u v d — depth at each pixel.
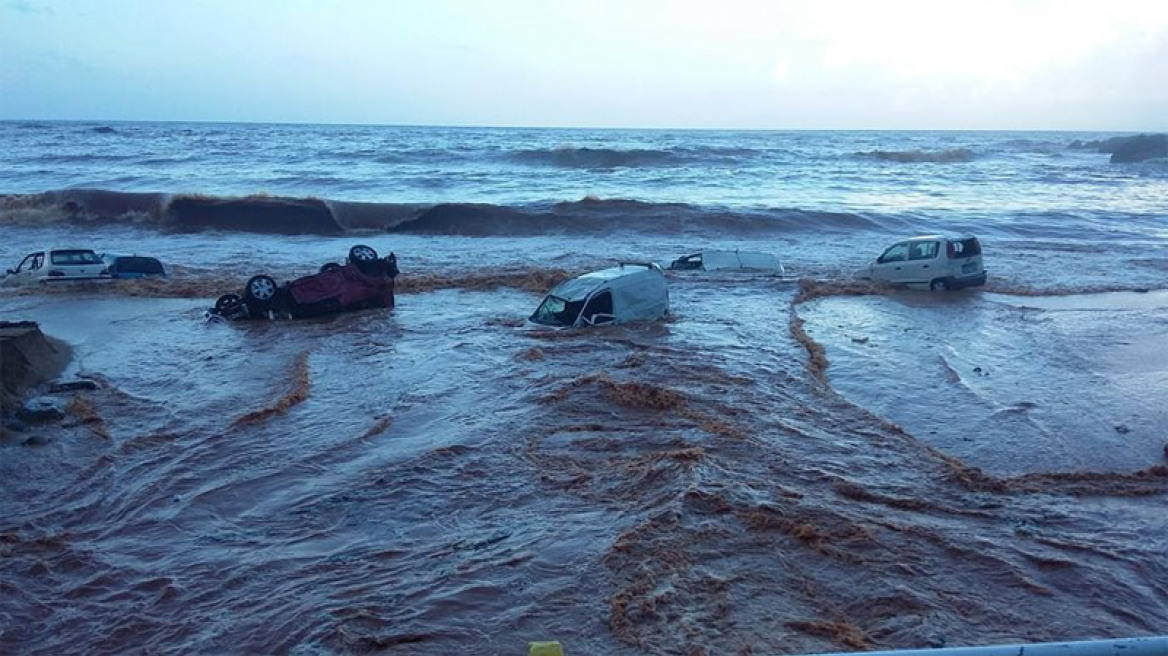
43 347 15.40
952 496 9.24
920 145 125.94
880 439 11.06
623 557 7.51
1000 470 10.27
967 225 37.47
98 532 8.71
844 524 8.20
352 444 11.07
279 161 71.94
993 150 115.75
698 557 7.51
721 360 14.99
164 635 6.71
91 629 6.85
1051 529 8.40
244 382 14.26
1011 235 35.56
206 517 8.98
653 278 18.61
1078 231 36.41
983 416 12.42
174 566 7.87
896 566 7.41
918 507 8.87
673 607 6.71
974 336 17.69
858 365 15.23
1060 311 20.52
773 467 9.86
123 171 60.94
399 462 10.29
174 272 26.44
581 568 7.39
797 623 6.48
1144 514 8.86
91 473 10.31
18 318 20.11
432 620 6.65
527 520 8.52
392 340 17.06
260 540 8.37
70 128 169.62
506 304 21.00
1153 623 6.66
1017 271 26.52
